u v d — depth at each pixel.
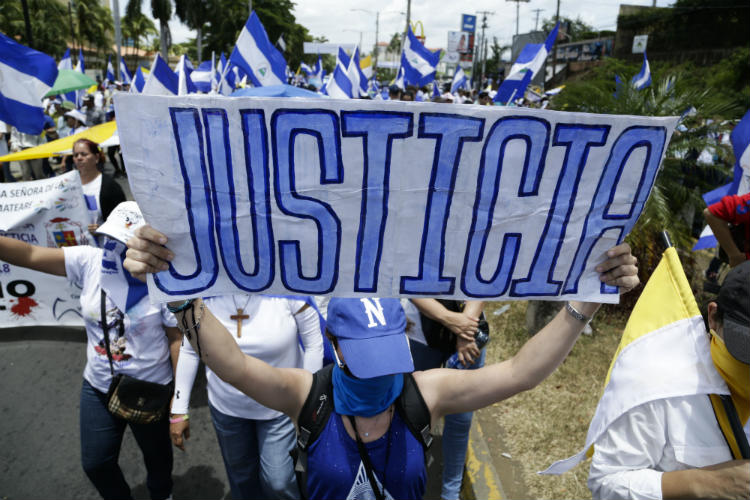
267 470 2.32
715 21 25.03
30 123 3.73
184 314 1.44
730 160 5.38
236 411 2.31
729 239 3.04
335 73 9.12
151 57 63.78
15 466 3.34
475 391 1.63
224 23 50.06
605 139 1.32
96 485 2.58
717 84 18.58
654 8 28.03
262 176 1.31
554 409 3.62
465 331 2.53
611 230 1.41
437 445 3.58
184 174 1.29
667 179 5.15
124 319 2.37
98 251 2.41
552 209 1.38
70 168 9.58
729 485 1.26
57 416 3.84
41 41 41.00
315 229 1.36
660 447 1.39
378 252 1.40
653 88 5.50
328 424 1.59
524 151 1.31
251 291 1.43
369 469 1.57
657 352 1.48
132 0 42.41
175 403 2.44
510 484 3.03
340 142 1.28
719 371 1.37
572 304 1.52
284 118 1.25
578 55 36.94
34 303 4.85
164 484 2.73
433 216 1.37
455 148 1.30
